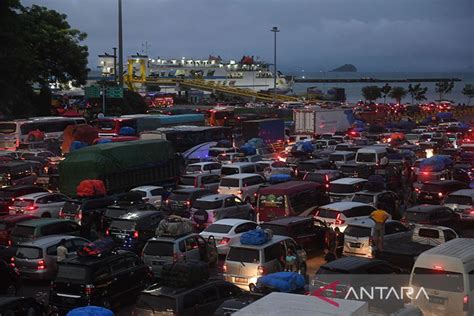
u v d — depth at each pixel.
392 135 54.28
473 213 26.55
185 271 14.88
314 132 59.00
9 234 23.81
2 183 34.53
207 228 22.55
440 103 116.75
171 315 14.22
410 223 23.89
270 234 18.66
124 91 81.31
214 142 48.72
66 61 75.31
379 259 17.33
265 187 26.59
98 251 17.08
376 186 28.92
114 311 17.08
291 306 7.86
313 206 26.91
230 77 159.38
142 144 35.62
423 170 35.31
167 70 161.00
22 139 49.88
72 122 54.66
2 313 14.54
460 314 13.91
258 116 69.75
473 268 14.23
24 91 69.12
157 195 31.64
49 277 19.94
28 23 73.25
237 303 13.33
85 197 28.62
